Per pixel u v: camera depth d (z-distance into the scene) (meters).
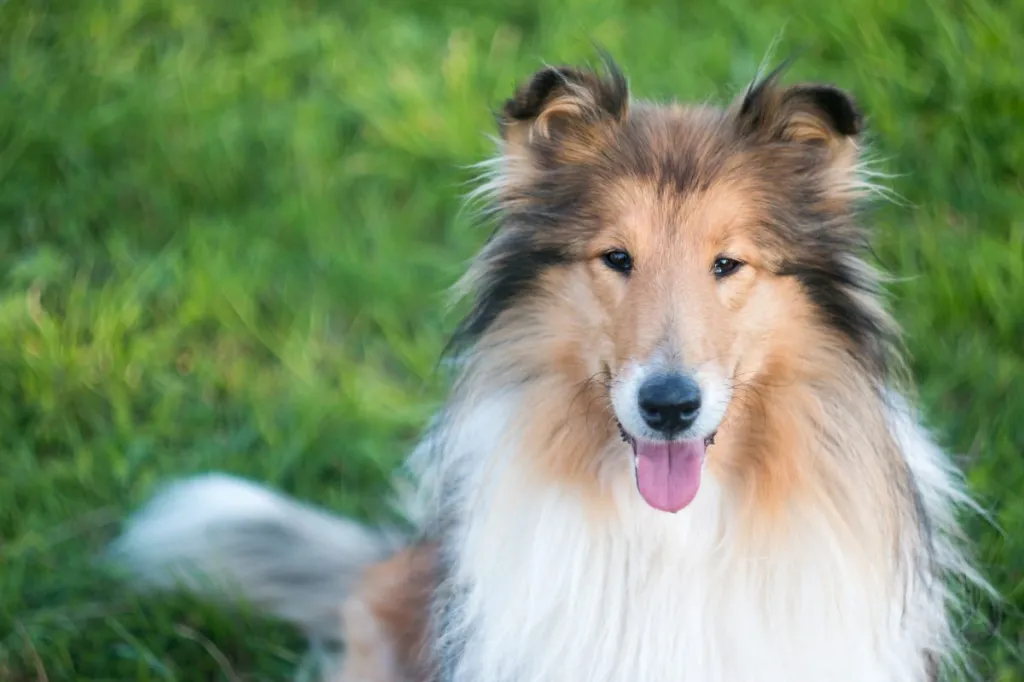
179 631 6.73
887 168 8.88
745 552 5.12
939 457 5.80
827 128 5.10
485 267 5.36
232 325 8.52
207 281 8.64
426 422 7.60
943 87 9.33
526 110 5.19
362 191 9.60
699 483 4.95
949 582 6.05
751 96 5.15
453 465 5.52
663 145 5.08
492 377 5.30
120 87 10.13
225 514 7.01
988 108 9.09
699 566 5.13
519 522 5.21
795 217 5.04
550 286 5.16
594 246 5.02
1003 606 6.39
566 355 5.12
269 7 11.05
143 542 7.07
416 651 6.30
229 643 6.85
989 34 9.39
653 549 5.12
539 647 5.22
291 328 8.58
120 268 8.88
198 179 9.52
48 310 8.61
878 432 5.11
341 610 6.95
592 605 5.17
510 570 5.23
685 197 4.93
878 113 9.13
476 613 5.32
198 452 7.70
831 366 5.11
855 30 9.89
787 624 5.12
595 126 5.21
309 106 9.96
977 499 6.85
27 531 7.21
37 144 9.57
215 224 9.23
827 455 5.10
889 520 5.10
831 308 5.11
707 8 10.77
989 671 6.18
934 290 8.09
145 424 7.93
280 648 6.77
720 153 5.03
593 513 5.16
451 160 9.62
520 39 10.84
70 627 6.73
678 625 5.13
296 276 8.89
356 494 7.63
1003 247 8.23
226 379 8.23
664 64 10.01
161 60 10.50
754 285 4.99
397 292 8.80
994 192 8.64
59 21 10.62
